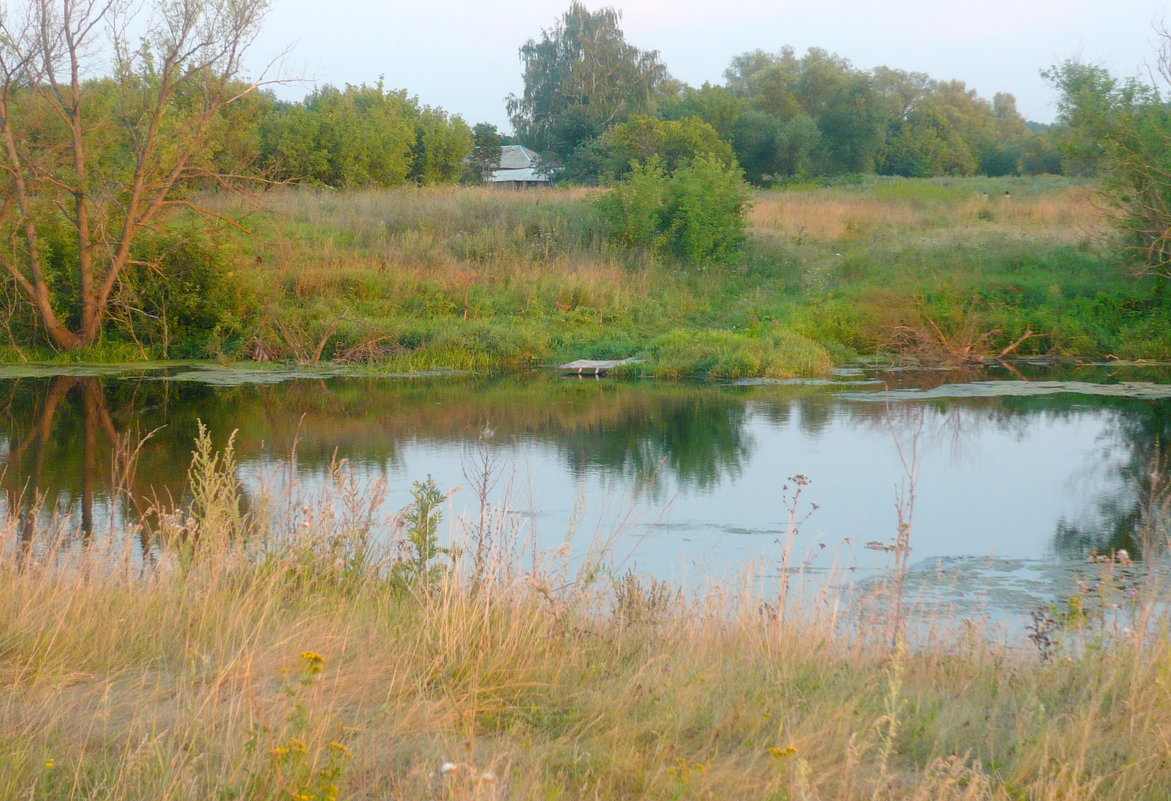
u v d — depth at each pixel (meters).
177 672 4.55
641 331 25.03
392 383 19.67
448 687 4.48
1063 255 27.34
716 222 29.52
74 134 21.45
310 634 5.05
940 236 30.23
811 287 27.83
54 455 12.35
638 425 14.91
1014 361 22.83
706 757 3.88
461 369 22.02
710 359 21.20
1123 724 4.14
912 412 16.00
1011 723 4.32
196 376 20.19
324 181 40.56
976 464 12.41
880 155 68.56
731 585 7.06
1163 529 7.50
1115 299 24.67
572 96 68.88
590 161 54.53
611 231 30.41
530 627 5.05
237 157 26.53
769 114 59.75
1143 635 4.91
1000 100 100.19
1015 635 6.25
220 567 5.87
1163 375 20.47
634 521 9.65
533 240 29.97
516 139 76.44
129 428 14.28
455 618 4.98
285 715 3.97
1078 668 4.92
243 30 22.03
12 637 4.68
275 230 26.34
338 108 42.25
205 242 23.05
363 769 3.63
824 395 17.95
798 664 5.02
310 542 6.46
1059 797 3.56
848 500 10.66
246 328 23.33
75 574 5.71
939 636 6.05
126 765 3.43
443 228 30.47
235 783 3.38
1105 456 12.82
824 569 8.20
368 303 24.95
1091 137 25.25
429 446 13.19
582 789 3.50
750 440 13.80
